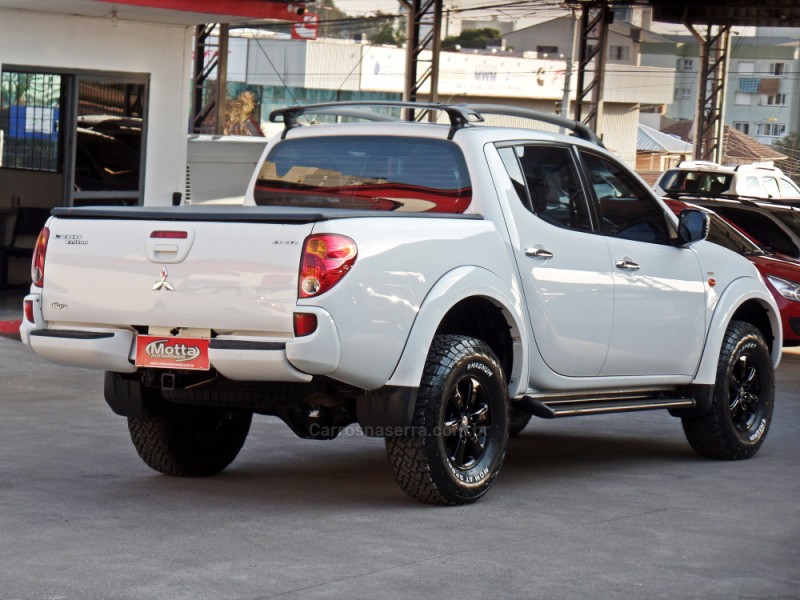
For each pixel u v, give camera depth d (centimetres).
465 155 811
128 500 766
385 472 886
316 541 672
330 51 10912
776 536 714
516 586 595
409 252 724
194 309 702
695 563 646
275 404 741
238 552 645
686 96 15238
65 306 741
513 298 791
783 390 1434
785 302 1642
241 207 777
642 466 948
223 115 3966
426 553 652
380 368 711
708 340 957
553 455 991
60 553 634
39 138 1953
